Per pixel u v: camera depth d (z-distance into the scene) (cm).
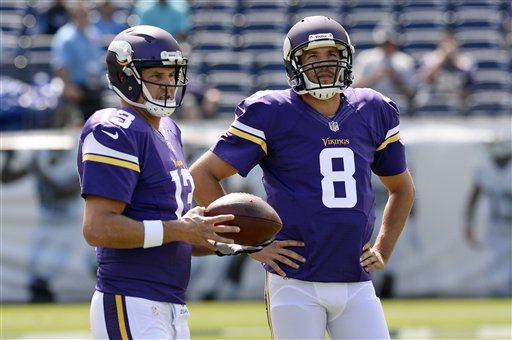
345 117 1562
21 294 3316
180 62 1417
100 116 1389
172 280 1411
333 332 1564
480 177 3350
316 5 5178
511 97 4453
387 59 4031
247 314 3078
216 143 1597
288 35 1563
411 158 3353
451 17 5131
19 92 3941
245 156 1567
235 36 5009
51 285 3312
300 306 1522
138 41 1403
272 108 1555
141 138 1379
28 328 2870
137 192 1387
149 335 1369
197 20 5031
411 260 3353
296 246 1529
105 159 1348
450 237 3347
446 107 4172
